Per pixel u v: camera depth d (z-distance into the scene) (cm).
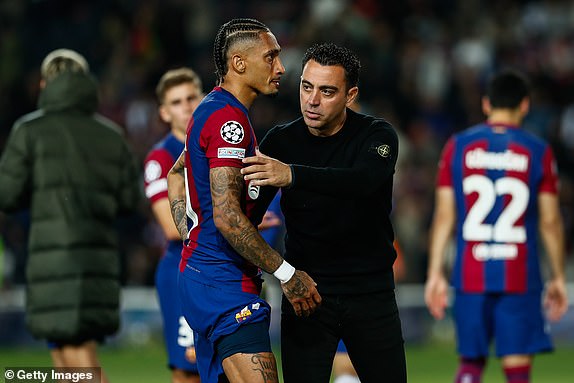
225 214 1600
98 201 2105
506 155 2431
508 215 2417
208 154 1630
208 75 5953
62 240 2052
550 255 2477
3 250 4581
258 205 1695
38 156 2077
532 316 2412
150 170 2294
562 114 6003
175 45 6050
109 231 2125
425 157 5519
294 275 1644
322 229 1747
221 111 1634
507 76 2488
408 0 6438
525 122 5859
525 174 2425
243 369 1627
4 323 4166
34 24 6253
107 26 6175
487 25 6469
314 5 6231
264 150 1794
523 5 6694
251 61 1664
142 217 4975
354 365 1822
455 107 5981
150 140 5506
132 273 4831
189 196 1691
